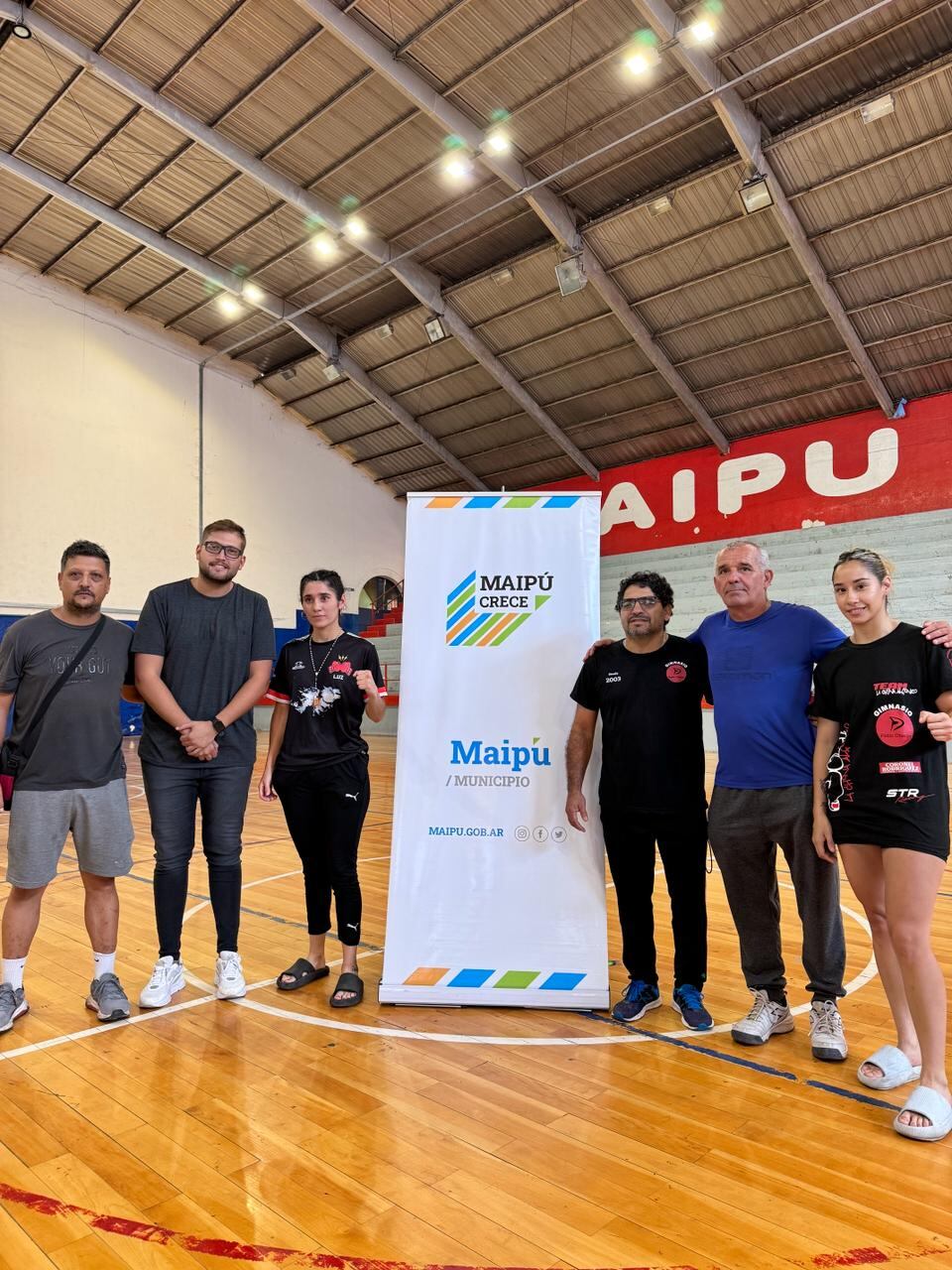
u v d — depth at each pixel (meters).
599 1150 1.69
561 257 10.29
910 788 1.83
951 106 7.78
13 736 2.37
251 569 14.62
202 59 8.37
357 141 9.25
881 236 9.16
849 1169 1.62
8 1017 2.32
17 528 11.76
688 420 12.45
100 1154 1.69
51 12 7.96
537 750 2.58
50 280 12.19
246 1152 1.69
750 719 2.21
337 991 2.51
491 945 2.51
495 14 7.56
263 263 11.73
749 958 2.29
